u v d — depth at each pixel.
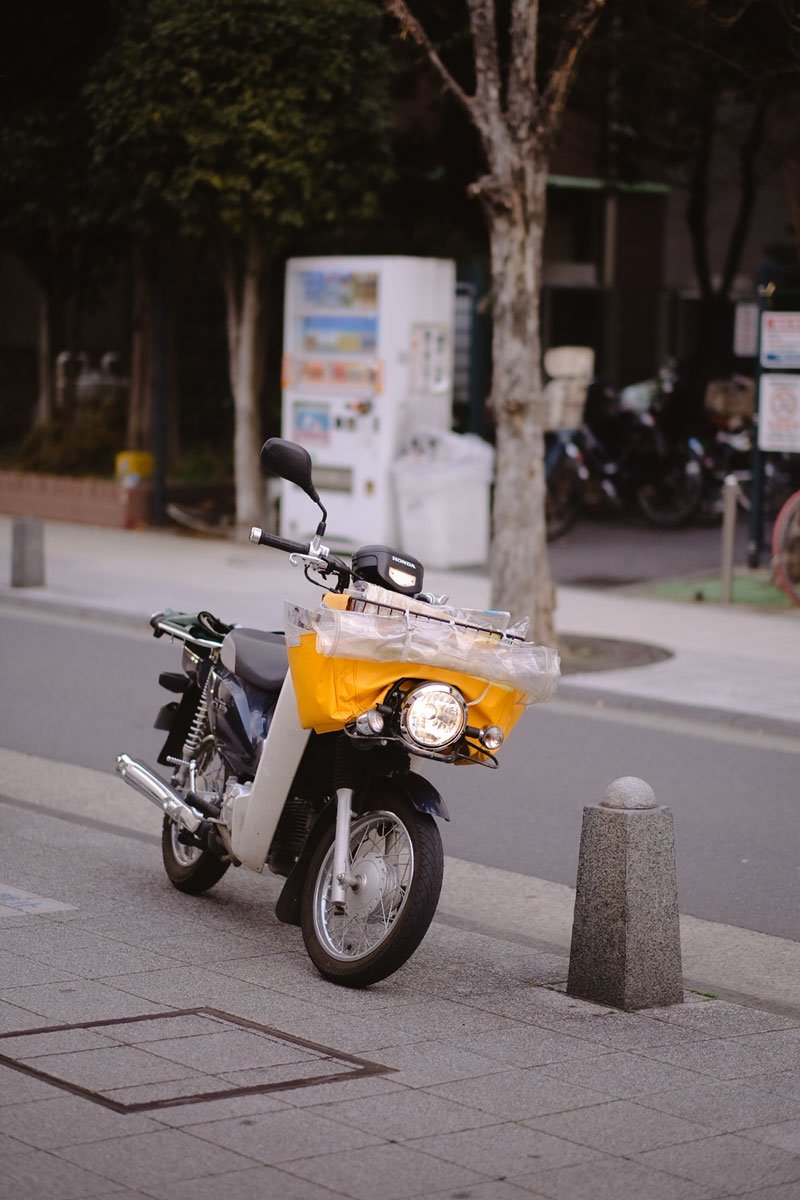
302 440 22.05
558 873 9.06
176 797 8.05
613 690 13.77
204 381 28.83
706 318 30.11
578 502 22.80
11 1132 5.33
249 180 20.56
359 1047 6.29
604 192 28.47
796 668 14.88
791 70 17.52
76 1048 6.09
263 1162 5.20
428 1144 5.40
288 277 21.97
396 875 7.05
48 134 23.28
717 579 19.81
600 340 34.84
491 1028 6.57
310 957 7.12
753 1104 5.88
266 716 7.71
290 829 7.50
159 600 17.91
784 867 9.30
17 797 10.33
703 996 7.14
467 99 14.68
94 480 25.39
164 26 19.84
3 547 22.31
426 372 21.45
